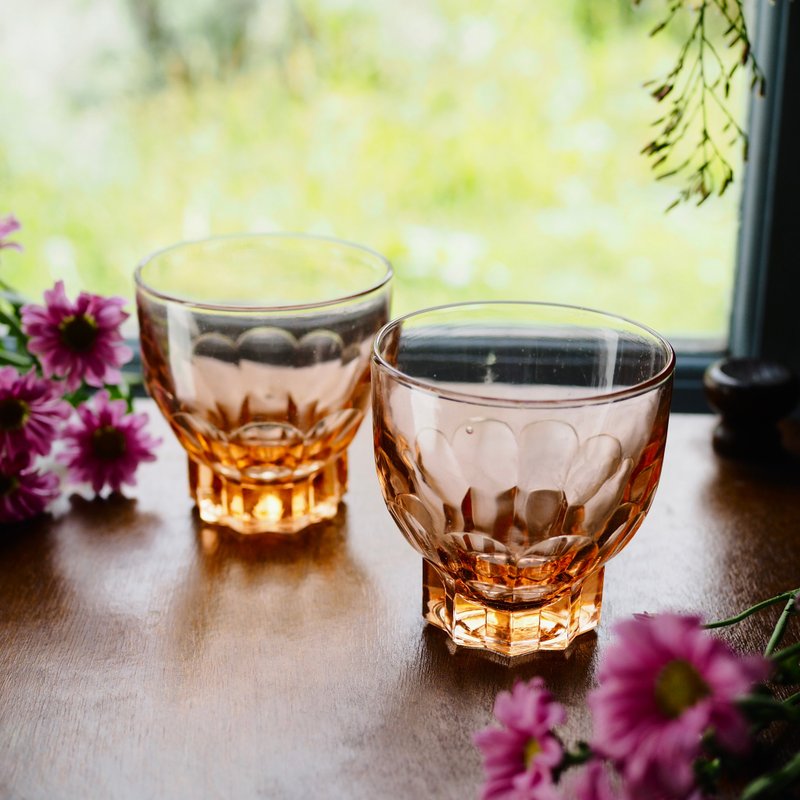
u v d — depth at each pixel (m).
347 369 0.54
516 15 0.80
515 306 0.52
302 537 0.55
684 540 0.55
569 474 0.47
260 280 0.59
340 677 0.48
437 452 0.47
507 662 0.48
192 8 0.79
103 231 0.81
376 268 0.57
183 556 0.54
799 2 0.63
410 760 0.45
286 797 0.43
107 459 0.57
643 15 0.79
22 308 0.56
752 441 0.60
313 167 0.82
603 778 0.39
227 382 0.53
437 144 0.82
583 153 0.82
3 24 0.77
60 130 0.79
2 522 0.56
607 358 0.51
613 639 0.50
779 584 0.52
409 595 0.52
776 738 0.45
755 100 0.66
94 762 0.45
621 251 0.83
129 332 0.73
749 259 0.68
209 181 0.81
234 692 0.47
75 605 0.51
